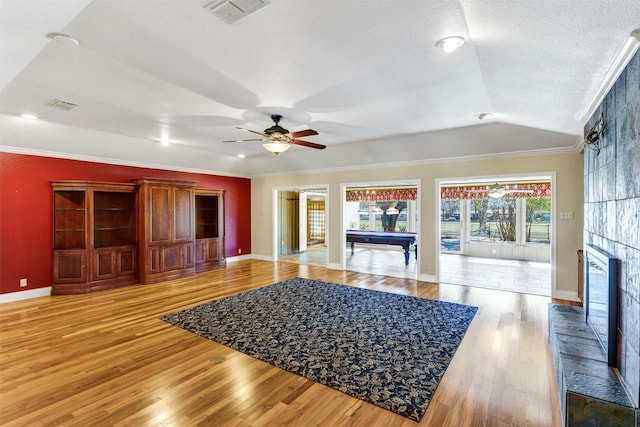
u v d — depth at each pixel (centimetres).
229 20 183
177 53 227
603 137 244
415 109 362
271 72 260
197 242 677
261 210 838
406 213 1091
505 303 455
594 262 258
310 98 323
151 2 166
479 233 945
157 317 394
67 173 526
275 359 287
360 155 618
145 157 600
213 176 763
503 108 348
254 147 601
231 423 203
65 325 368
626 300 188
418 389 241
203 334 341
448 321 382
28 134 443
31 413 212
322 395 234
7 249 466
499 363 280
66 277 504
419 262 602
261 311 417
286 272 675
